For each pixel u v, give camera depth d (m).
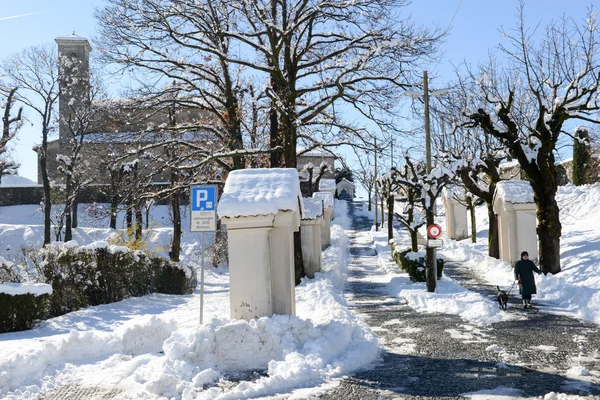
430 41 23.19
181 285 23.62
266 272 11.26
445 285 21.77
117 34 23.98
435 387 7.95
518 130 25.97
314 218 26.36
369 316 15.41
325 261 32.56
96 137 41.12
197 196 11.28
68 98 46.16
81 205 52.88
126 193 27.36
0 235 45.47
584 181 41.38
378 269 32.59
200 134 31.41
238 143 25.05
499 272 25.06
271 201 11.25
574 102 21.42
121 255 19.11
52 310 14.85
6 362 8.42
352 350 9.99
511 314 14.80
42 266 15.37
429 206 20.78
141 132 26.28
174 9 23.08
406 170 30.16
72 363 9.56
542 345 10.67
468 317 14.52
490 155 30.34
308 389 7.99
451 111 27.53
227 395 7.60
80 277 16.61
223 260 37.78
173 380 8.12
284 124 24.11
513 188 26.30
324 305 16.05
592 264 21.30
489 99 23.53
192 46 23.80
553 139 21.83
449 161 28.20
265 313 11.20
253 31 24.48
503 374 8.55
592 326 12.63
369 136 24.45
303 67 24.88
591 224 33.41
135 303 18.16
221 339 9.51
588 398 7.18
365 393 7.74
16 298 12.56
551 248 21.88
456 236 46.34
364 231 61.53
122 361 9.77
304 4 23.70
